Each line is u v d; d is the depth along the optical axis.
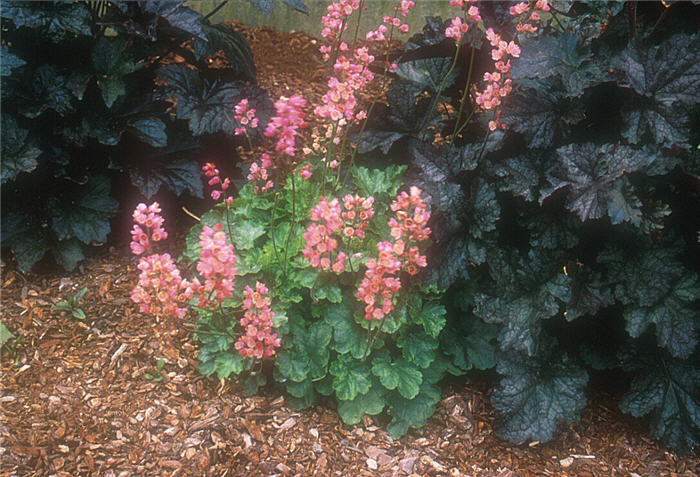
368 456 1.63
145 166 1.92
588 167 1.59
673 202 1.66
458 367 1.73
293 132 1.54
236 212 1.75
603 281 1.64
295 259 1.69
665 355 1.69
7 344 1.71
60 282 1.85
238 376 1.70
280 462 1.60
